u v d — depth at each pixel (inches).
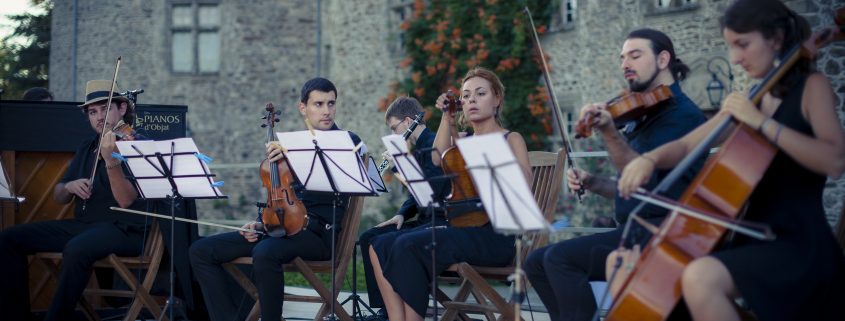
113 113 205.9
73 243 191.3
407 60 528.7
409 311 160.4
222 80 624.1
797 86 116.6
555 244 147.6
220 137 623.5
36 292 228.5
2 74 802.2
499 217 129.7
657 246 116.3
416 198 159.8
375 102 579.2
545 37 490.0
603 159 438.0
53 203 230.1
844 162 112.1
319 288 183.5
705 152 137.3
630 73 147.6
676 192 137.2
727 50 411.8
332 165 166.4
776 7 117.1
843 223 135.9
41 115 224.5
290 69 617.9
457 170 165.5
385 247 168.2
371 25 582.6
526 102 485.4
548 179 174.4
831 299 113.7
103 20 641.0
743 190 114.0
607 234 142.6
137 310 197.8
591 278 142.3
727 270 111.0
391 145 154.9
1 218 221.8
